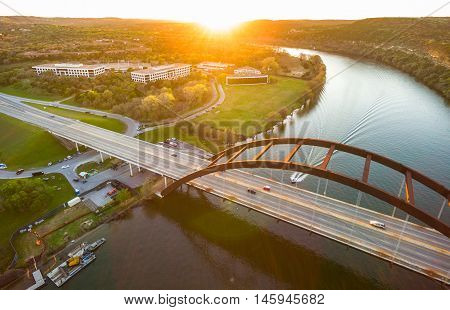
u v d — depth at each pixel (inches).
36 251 2901.1
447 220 3216.0
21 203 3262.8
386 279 2511.1
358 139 5196.9
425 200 3526.1
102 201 3550.7
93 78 7603.4
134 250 2888.8
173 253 2837.1
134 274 2635.3
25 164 4279.0
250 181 3503.9
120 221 3260.3
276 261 2719.0
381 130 5546.3
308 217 2847.0
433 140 5098.4
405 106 6722.4
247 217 3289.9
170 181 3878.0
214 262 2726.4
